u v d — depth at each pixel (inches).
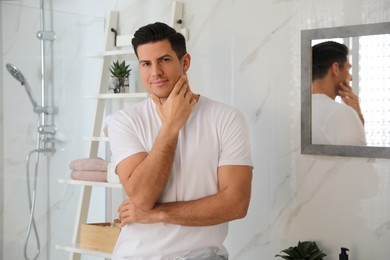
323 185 102.4
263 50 109.0
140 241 77.0
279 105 107.3
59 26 124.8
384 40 95.5
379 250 96.9
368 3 97.2
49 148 124.0
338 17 100.3
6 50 117.9
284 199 107.0
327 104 101.3
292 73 105.6
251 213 111.2
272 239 108.6
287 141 106.5
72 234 129.1
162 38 76.4
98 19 131.6
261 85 109.5
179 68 78.2
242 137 78.0
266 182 109.3
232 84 113.3
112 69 128.3
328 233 102.0
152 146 77.4
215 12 115.1
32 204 121.9
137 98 123.2
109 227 114.7
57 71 124.6
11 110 118.5
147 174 74.2
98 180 116.4
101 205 131.2
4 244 118.2
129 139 78.5
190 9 118.6
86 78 129.6
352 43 98.6
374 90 96.6
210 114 78.2
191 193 76.8
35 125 122.0
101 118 126.6
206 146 77.2
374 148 96.5
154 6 125.0
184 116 74.5
